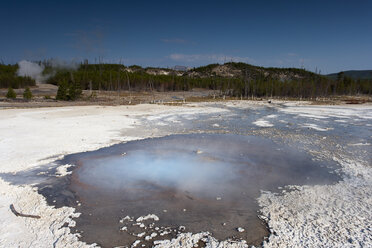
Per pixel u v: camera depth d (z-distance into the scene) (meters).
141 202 9.11
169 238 7.11
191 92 91.88
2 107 35.19
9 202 8.91
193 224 7.77
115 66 128.38
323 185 10.38
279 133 20.75
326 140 18.16
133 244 6.84
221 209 8.60
